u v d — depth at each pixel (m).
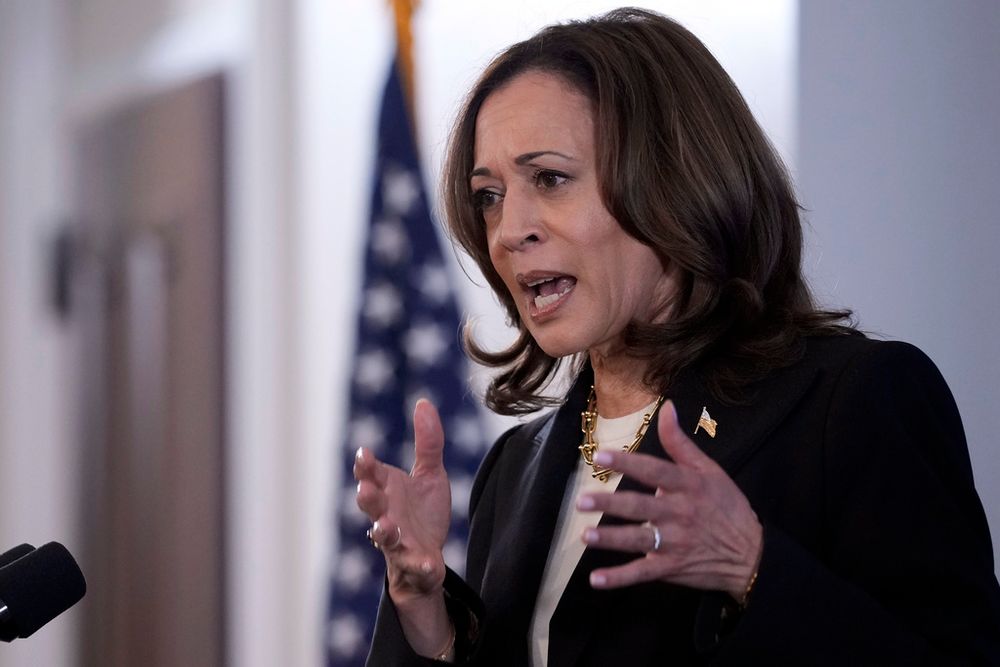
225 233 14.18
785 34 9.84
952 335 8.73
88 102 15.78
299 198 13.60
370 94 13.03
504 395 5.75
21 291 16.03
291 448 13.56
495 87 5.11
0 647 15.59
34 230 16.05
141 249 14.99
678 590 4.47
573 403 5.29
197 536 14.26
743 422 4.61
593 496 3.63
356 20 13.23
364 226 12.50
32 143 16.09
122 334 15.12
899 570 4.23
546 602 4.88
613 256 4.83
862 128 9.12
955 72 8.83
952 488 4.43
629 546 3.68
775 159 5.06
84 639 15.16
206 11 14.66
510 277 5.04
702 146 4.82
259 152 13.89
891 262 8.95
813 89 9.31
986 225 8.65
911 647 4.01
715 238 4.77
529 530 5.00
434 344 11.30
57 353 15.74
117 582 14.97
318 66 13.52
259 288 13.81
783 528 4.41
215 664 14.00
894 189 8.98
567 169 4.81
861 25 9.19
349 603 11.30
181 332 14.51
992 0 8.70
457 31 12.00
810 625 3.89
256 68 13.96
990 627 4.16
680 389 4.79
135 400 14.93
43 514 15.69
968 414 8.65
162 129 14.89
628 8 5.22
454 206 5.36
